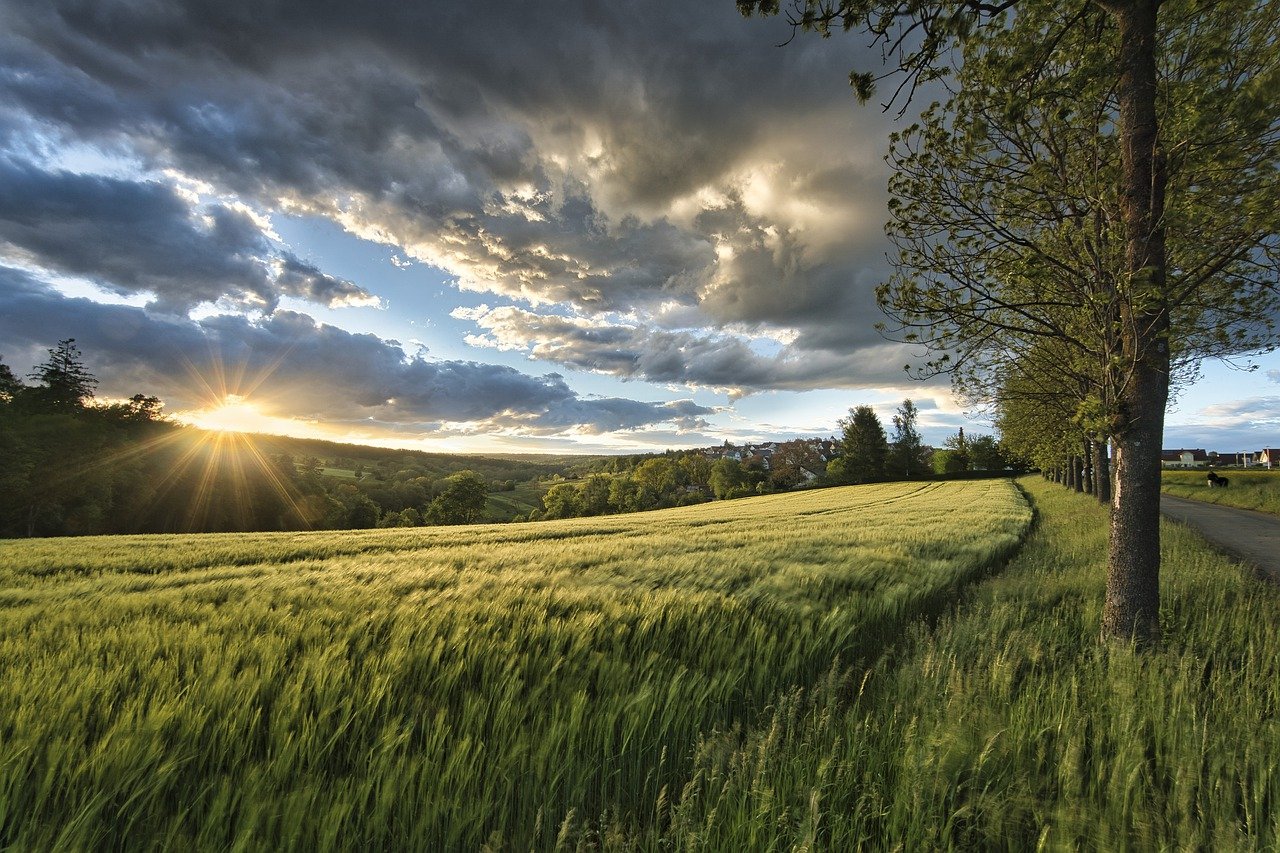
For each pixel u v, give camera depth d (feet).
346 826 7.58
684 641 16.80
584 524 98.94
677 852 6.89
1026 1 15.10
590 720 10.53
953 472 308.19
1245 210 13.74
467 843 7.64
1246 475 129.59
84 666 12.87
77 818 7.06
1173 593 21.11
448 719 10.97
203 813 8.29
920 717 10.38
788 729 9.91
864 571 27.94
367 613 19.51
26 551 52.65
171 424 271.08
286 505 257.34
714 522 87.66
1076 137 18.42
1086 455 92.38
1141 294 14.26
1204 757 9.05
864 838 7.11
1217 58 13.89
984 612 19.48
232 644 14.70
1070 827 7.04
